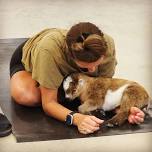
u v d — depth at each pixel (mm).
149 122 2248
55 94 2225
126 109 2219
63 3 4113
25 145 2074
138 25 3594
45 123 2230
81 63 2033
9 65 2736
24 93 2342
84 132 2141
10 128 2164
